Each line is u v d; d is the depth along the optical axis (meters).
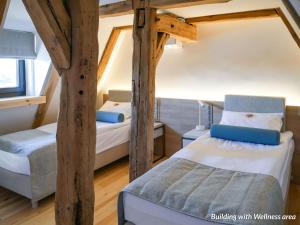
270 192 1.88
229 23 3.86
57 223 1.80
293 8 2.28
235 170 2.29
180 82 4.41
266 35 3.64
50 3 1.42
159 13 3.20
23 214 2.79
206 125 4.13
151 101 3.04
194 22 3.71
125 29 4.37
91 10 1.59
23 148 2.94
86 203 1.75
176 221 1.78
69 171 1.69
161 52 3.24
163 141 4.57
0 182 3.18
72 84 1.60
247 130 3.12
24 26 3.32
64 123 1.66
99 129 3.72
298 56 3.47
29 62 3.95
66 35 1.53
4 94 3.84
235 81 3.96
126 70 4.94
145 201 1.92
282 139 3.17
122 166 4.16
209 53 4.09
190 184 2.02
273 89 3.71
